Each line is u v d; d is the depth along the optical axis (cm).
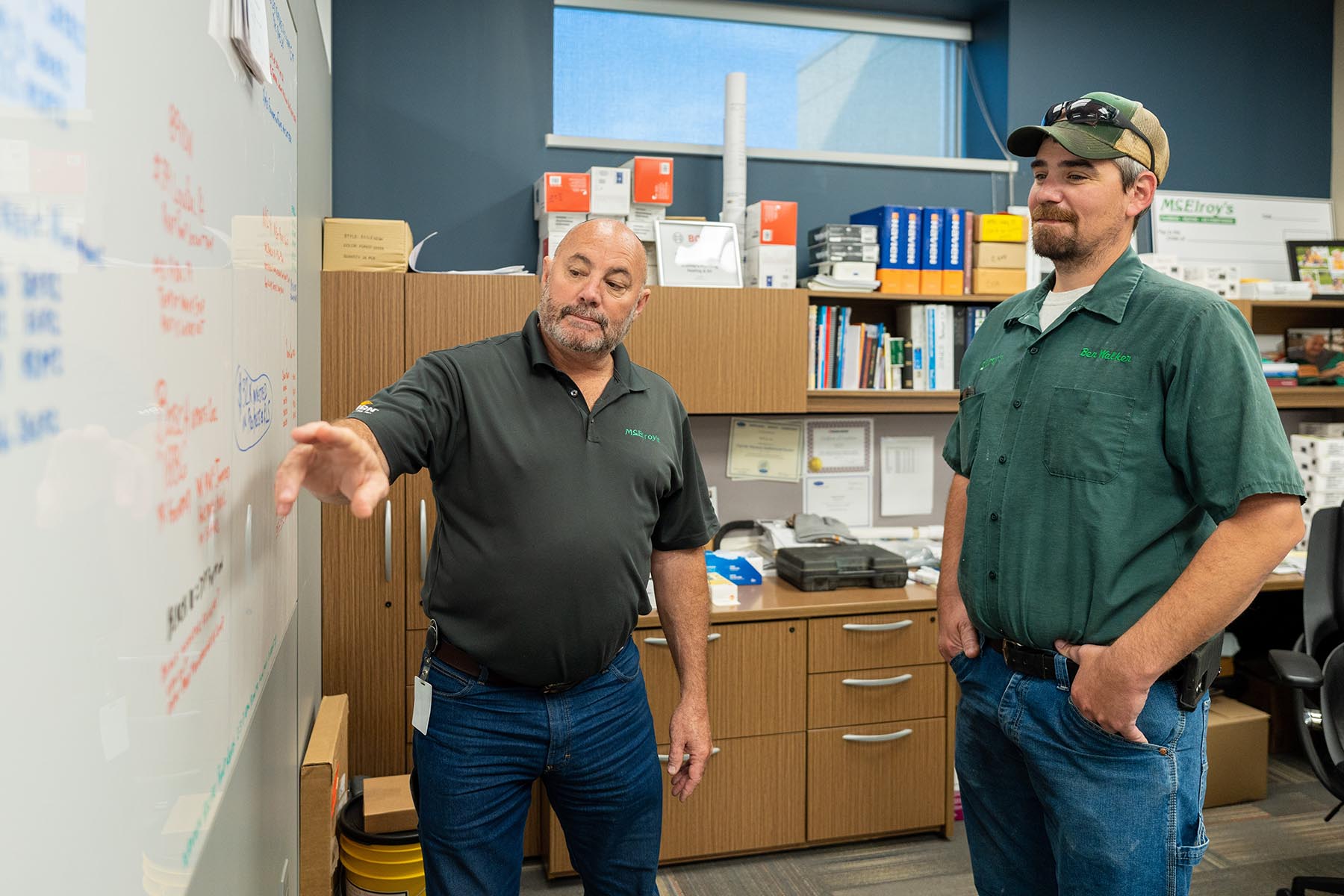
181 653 76
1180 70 387
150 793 67
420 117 319
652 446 169
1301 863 277
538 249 330
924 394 326
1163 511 154
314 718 229
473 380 158
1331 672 232
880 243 330
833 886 265
